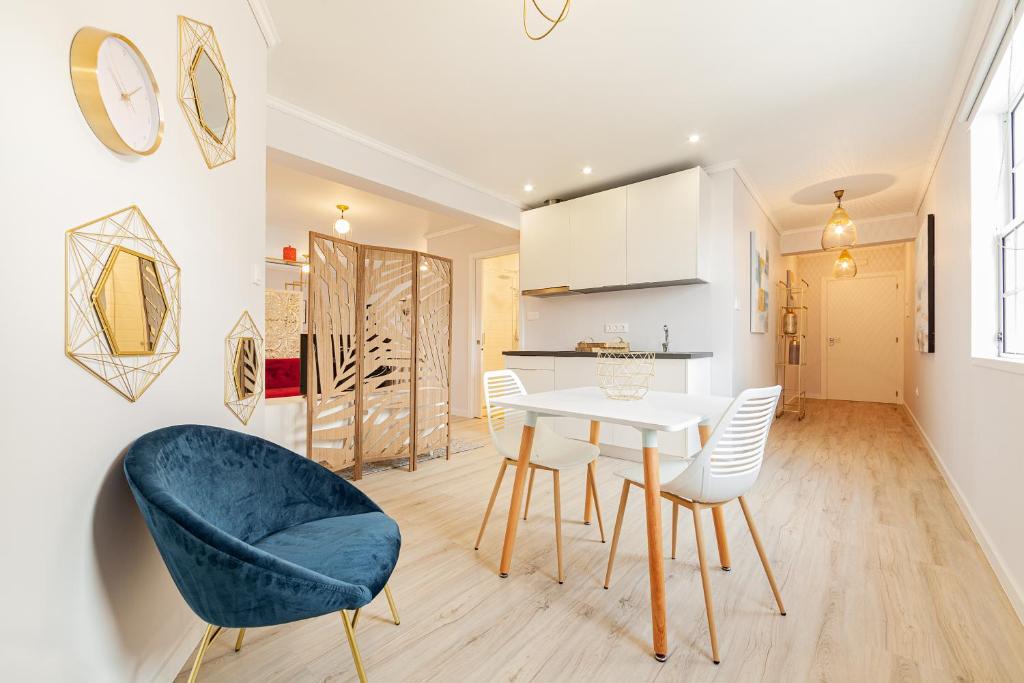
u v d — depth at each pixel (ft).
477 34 7.14
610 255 13.19
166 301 4.10
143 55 3.71
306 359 9.89
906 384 20.24
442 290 12.50
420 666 4.36
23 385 2.69
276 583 3.03
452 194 13.29
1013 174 7.20
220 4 5.24
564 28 6.97
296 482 4.70
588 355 12.65
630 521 7.86
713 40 7.21
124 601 3.57
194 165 4.62
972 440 7.61
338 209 17.71
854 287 23.15
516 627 4.96
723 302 12.45
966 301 8.19
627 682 4.15
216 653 4.57
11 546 2.59
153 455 3.41
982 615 5.08
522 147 11.35
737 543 6.96
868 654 4.48
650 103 9.18
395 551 4.17
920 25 6.81
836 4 6.40
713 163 12.23
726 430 4.58
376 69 8.11
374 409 10.93
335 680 4.18
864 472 10.57
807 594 5.54
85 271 3.18
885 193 14.48
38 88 2.80
